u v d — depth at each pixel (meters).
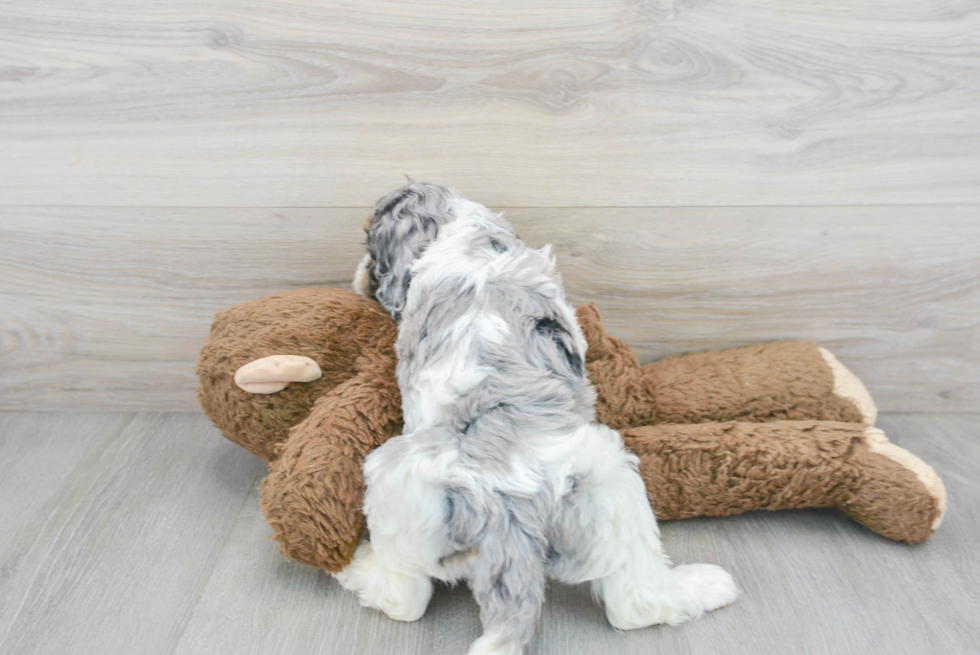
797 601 1.17
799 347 1.55
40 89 1.40
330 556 1.14
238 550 1.29
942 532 1.31
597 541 1.03
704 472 1.28
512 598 0.99
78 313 1.61
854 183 1.47
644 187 1.48
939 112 1.42
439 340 1.12
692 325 1.62
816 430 1.31
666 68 1.39
